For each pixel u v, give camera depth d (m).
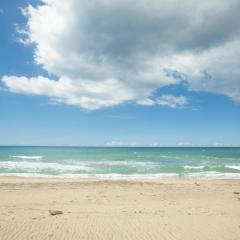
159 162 43.50
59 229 7.90
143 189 17.14
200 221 9.01
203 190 17.09
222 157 60.12
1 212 10.07
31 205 11.73
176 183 20.31
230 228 8.23
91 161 45.00
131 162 43.22
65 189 16.67
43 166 35.25
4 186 17.56
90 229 7.95
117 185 18.70
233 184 20.31
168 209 11.14
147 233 7.68
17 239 7.05
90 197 14.01
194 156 64.00
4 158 51.81
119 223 8.60
